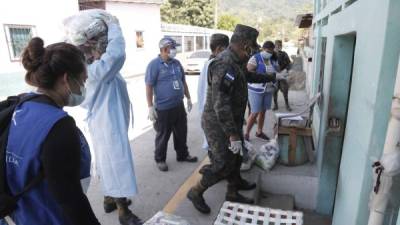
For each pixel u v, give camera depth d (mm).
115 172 2770
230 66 2629
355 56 2418
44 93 1366
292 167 4219
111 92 2715
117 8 15500
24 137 1258
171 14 40031
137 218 2990
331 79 3203
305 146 4238
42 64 1312
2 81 9812
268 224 2244
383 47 1713
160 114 4074
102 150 2762
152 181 3979
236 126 2824
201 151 5020
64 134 1266
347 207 2430
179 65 4199
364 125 2043
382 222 1753
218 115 2637
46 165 1240
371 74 1919
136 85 13094
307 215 3783
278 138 4270
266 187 4078
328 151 3473
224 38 3574
